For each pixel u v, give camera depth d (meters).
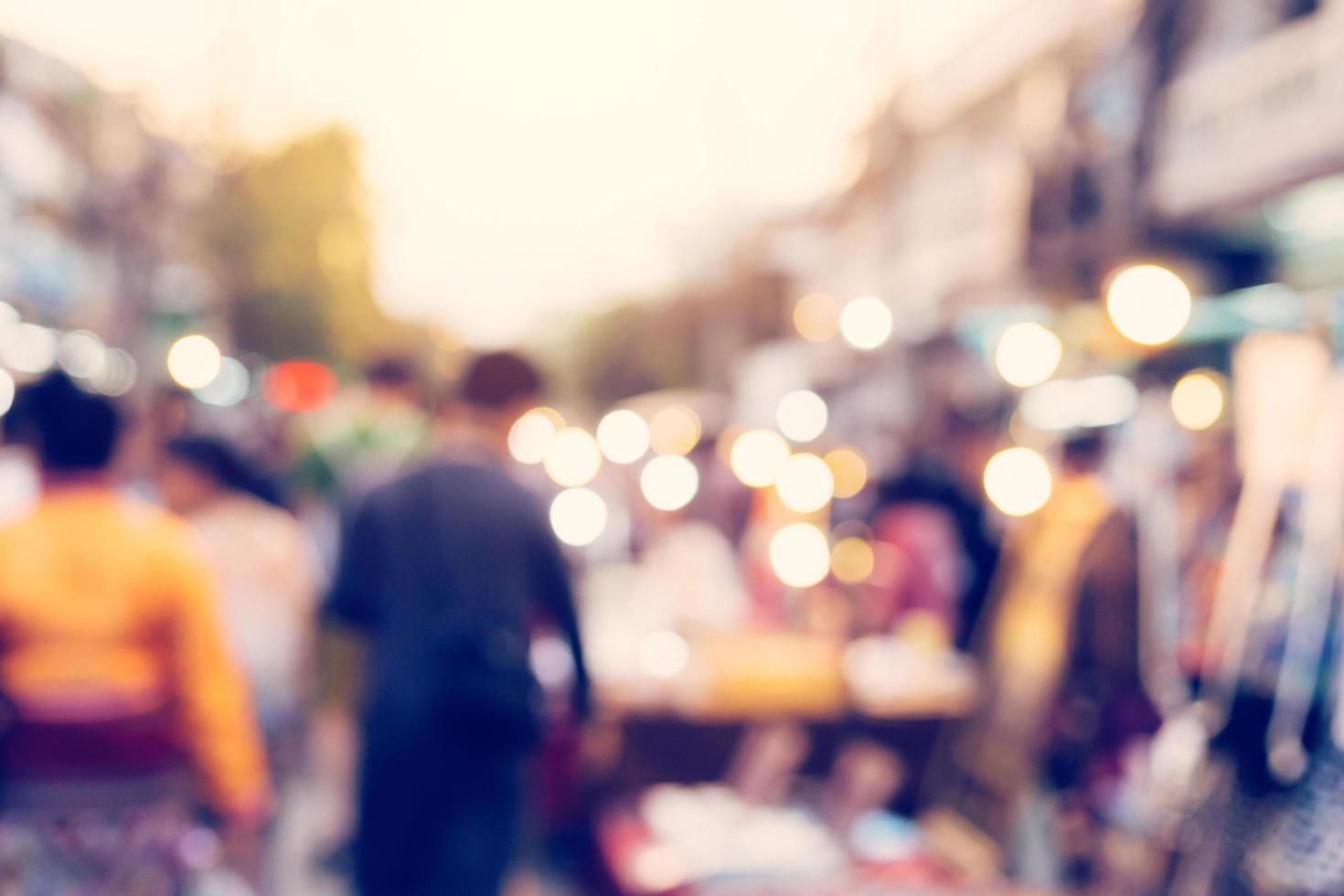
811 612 7.09
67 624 2.93
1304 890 3.12
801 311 20.59
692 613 7.01
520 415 4.22
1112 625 4.74
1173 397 5.29
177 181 29.11
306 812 6.65
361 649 5.84
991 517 6.97
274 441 10.83
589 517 9.05
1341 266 8.11
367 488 4.10
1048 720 4.74
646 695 6.02
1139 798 4.38
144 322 28.80
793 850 4.84
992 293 12.79
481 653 3.91
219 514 4.93
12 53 26.16
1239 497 4.13
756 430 9.02
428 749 3.86
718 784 6.19
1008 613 5.21
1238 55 9.77
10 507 5.39
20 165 28.33
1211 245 9.71
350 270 43.53
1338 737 3.16
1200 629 4.18
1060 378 6.99
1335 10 8.77
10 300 25.95
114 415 3.08
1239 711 3.34
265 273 41.25
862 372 13.68
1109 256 10.24
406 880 3.86
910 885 3.91
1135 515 4.82
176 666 3.03
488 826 3.91
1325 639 3.20
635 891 4.92
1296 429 3.41
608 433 13.48
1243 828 3.31
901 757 6.04
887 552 6.63
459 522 4.02
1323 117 8.68
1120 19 11.06
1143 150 10.27
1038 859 4.59
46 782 2.88
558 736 5.32
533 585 4.11
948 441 7.33
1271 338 3.86
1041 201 11.64
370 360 7.31
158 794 2.98
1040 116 12.59
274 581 4.95
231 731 3.06
